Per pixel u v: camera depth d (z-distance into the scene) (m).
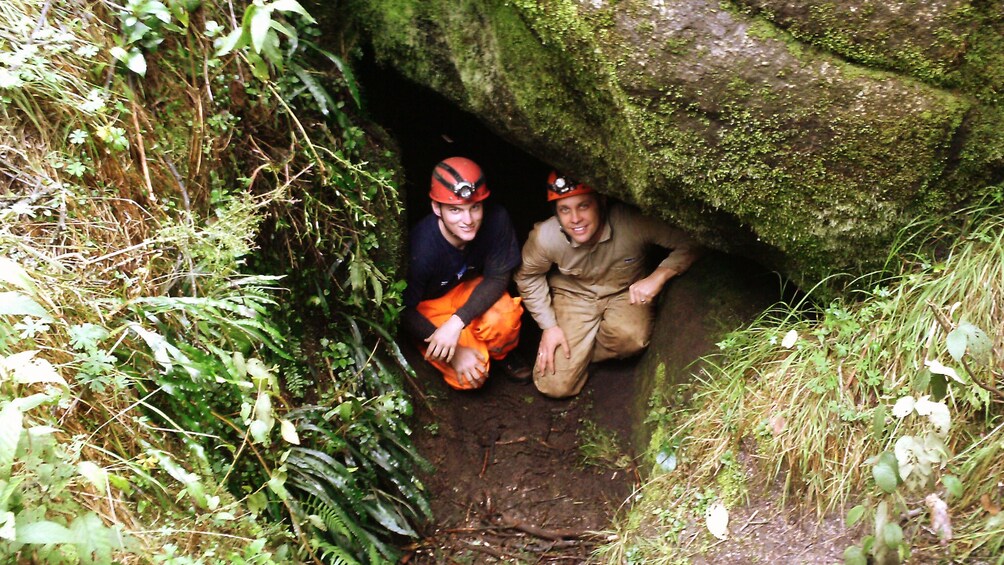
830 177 2.34
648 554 2.60
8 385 1.75
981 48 2.14
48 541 1.48
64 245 2.12
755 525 2.45
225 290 2.34
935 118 2.21
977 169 2.30
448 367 3.80
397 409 3.05
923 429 2.22
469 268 3.72
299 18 2.74
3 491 1.53
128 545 1.76
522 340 4.37
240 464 2.37
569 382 3.88
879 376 2.36
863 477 2.30
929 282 2.35
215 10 2.57
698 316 3.29
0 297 1.59
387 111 3.43
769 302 3.04
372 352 3.08
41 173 2.18
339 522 2.59
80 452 1.81
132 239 2.28
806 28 2.20
